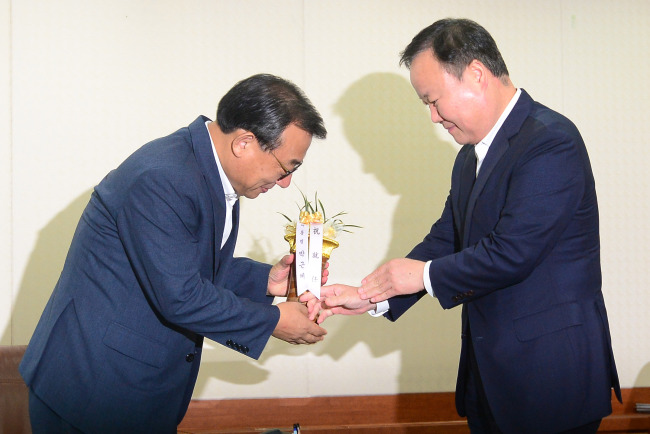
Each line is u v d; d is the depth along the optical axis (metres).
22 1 3.71
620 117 4.12
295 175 3.90
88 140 3.76
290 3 3.91
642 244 4.11
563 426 2.12
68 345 2.06
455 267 2.21
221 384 3.83
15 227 3.71
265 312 2.13
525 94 2.30
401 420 3.94
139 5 3.79
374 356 3.95
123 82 3.79
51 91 3.73
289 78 3.91
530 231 2.09
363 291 2.46
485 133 2.27
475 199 2.29
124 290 2.07
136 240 1.99
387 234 3.97
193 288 2.00
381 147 3.97
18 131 3.71
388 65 3.98
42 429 2.09
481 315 2.25
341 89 3.94
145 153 2.10
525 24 4.07
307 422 3.87
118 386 2.03
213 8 3.86
